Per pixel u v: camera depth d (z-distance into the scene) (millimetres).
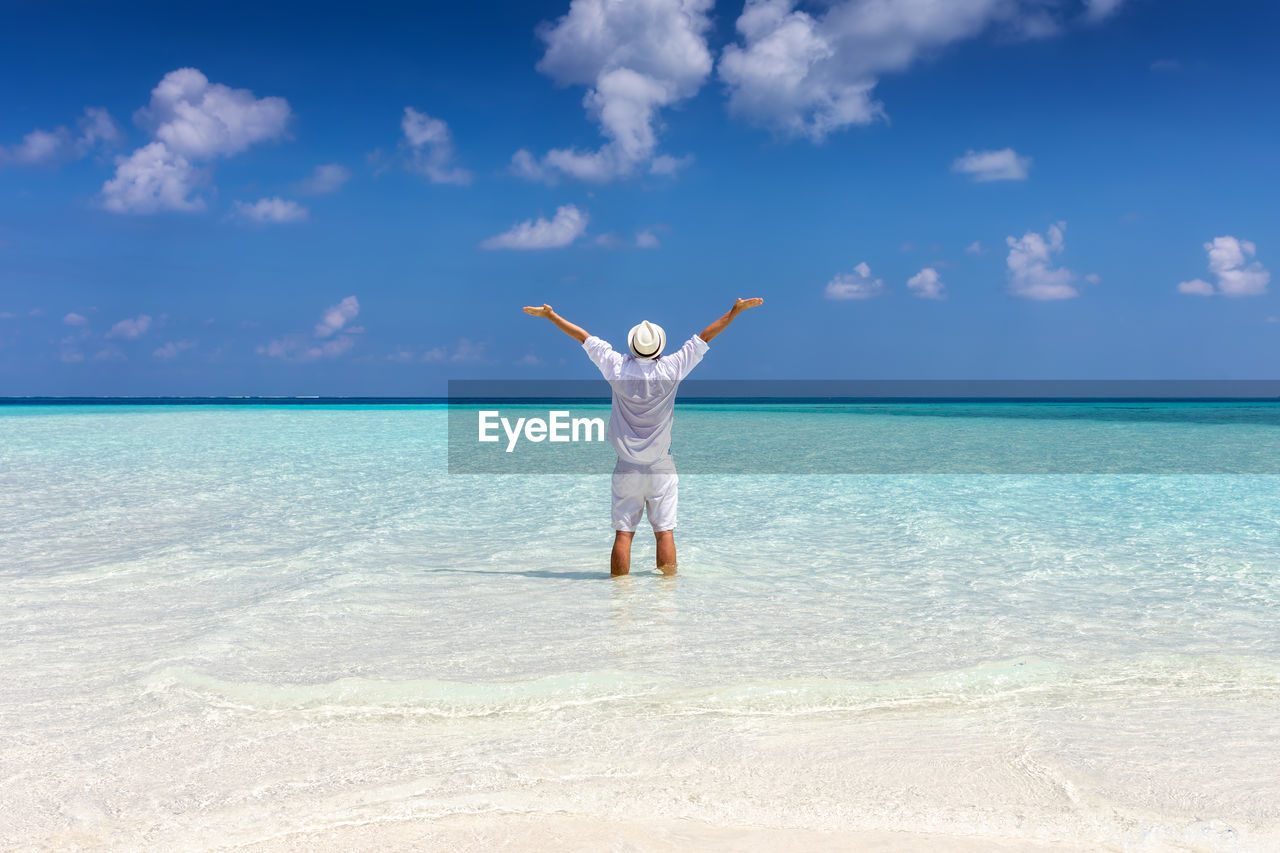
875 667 3598
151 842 2074
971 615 4543
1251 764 2537
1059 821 2160
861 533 7426
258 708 3129
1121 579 5488
